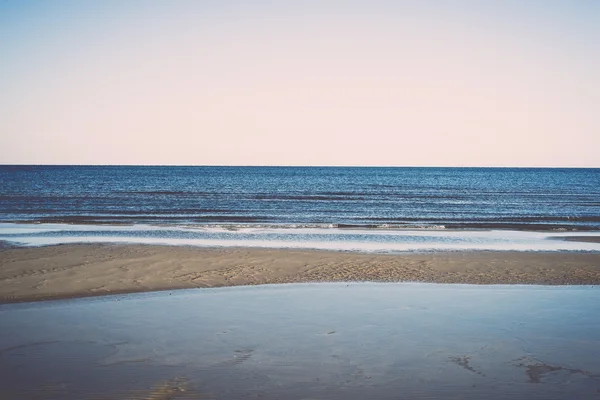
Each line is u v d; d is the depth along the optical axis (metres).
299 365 6.99
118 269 14.05
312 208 38.47
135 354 7.42
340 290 12.09
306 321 9.27
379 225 27.09
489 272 14.46
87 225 26.81
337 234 23.72
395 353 7.52
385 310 10.16
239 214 33.62
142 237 22.00
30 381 6.38
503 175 143.25
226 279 13.21
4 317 9.49
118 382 6.35
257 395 5.96
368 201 45.47
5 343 7.93
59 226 26.20
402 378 6.53
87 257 15.84
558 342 8.09
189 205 39.62
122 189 59.91
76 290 11.71
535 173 167.38
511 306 10.57
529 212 36.06
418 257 16.70
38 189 57.81
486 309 10.28
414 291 12.05
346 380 6.45
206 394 5.99
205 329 8.73
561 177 125.00
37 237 21.61
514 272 14.49
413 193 57.59
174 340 8.09
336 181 92.00
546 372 6.78
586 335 8.48
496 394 6.04
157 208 36.84
